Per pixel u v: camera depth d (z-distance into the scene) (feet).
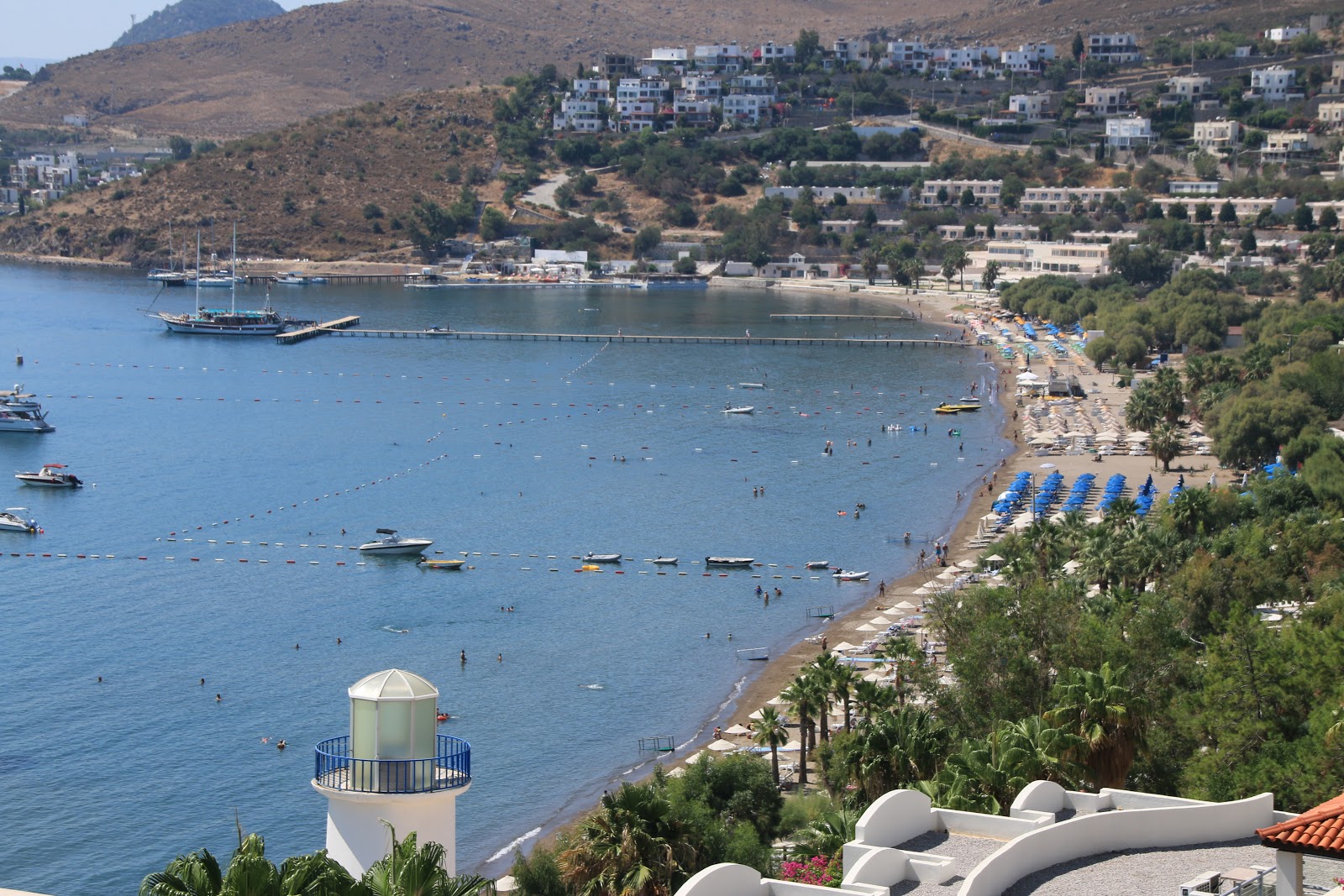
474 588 647.97
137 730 483.92
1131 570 545.44
